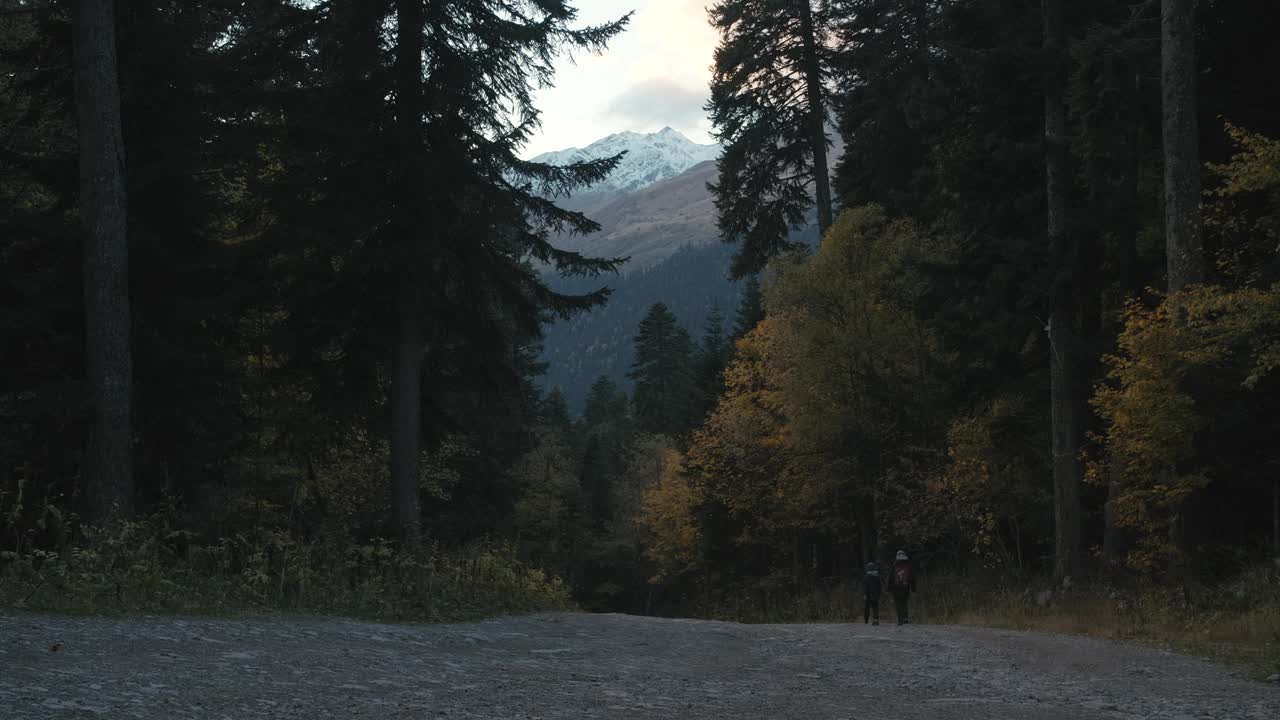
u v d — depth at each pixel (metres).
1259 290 18.42
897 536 34.28
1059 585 22.75
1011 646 14.93
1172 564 19.23
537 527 66.88
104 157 15.48
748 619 39.34
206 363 17.81
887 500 32.81
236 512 19.12
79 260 16.73
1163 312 18.78
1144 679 10.84
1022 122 25.48
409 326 19.23
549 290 20.62
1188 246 18.77
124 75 17.36
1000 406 27.38
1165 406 17.95
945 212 29.38
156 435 17.66
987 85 23.88
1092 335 24.47
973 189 24.95
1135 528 22.38
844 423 32.44
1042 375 26.08
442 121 18.92
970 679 10.98
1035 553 31.05
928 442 32.56
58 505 15.66
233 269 18.64
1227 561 19.11
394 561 16.83
